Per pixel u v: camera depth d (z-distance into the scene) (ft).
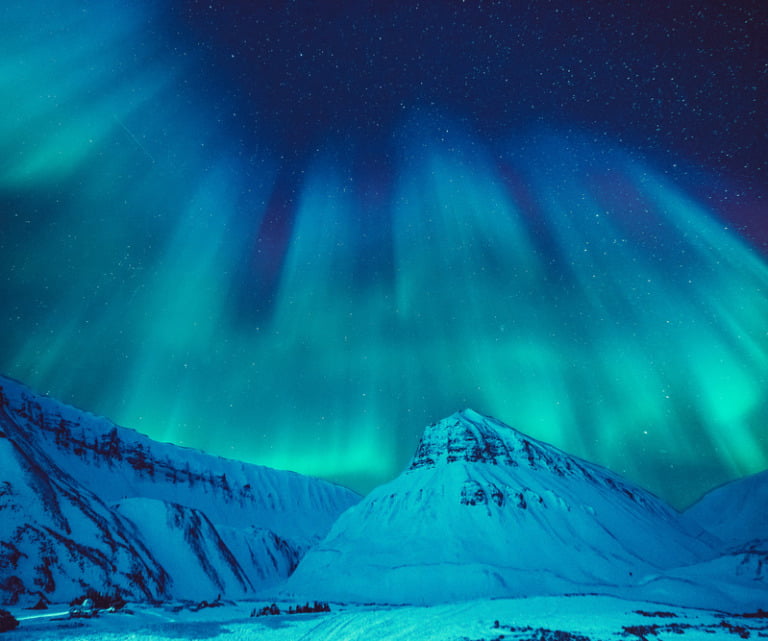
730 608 238.07
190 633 119.14
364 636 125.39
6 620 114.21
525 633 129.49
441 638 122.62
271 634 124.67
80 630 114.32
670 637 130.11
